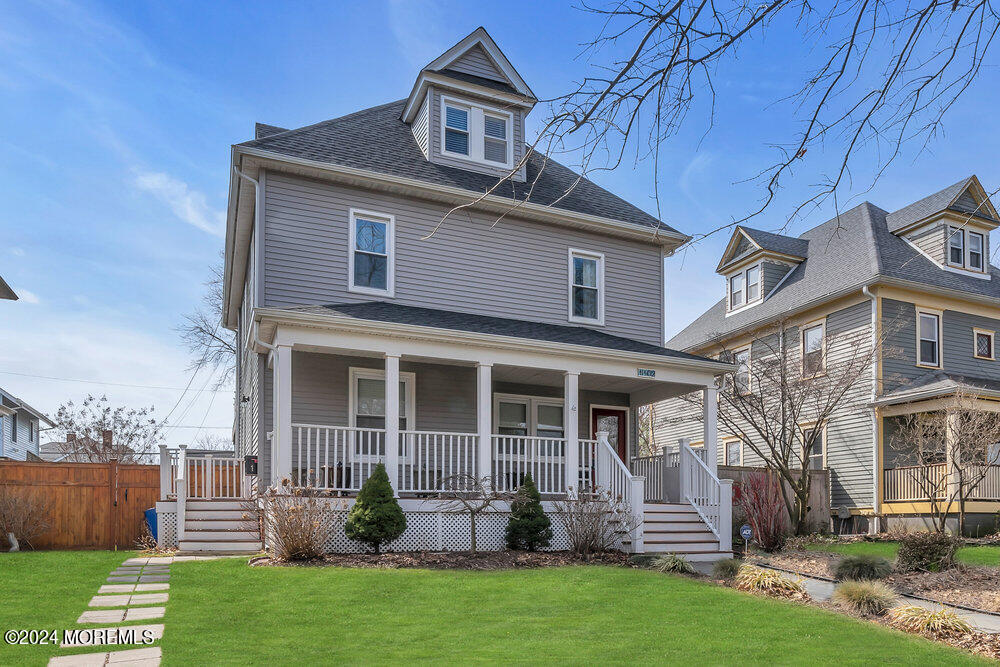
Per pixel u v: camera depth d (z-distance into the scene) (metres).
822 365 21.86
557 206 17.50
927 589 10.73
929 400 19.73
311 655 6.91
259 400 15.17
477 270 16.77
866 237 23.45
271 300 14.64
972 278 23.52
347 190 15.72
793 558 13.85
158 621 7.90
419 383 16.06
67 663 6.38
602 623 8.38
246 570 10.70
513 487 15.03
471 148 17.66
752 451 25.20
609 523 14.01
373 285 15.71
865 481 21.23
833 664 6.93
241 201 15.77
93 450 29.09
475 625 8.20
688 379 16.06
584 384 17.64
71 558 11.94
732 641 7.70
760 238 26.45
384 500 12.50
